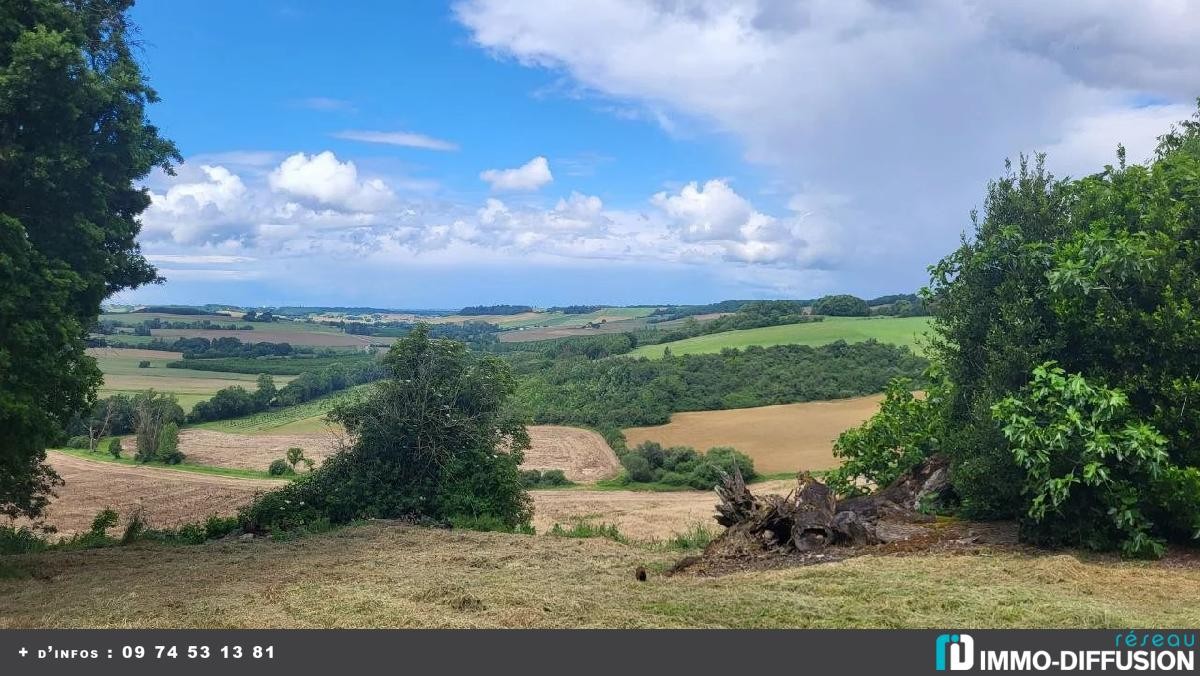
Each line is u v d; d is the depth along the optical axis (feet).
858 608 19.20
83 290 30.71
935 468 32.22
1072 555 23.36
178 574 26.66
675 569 25.98
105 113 31.45
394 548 31.68
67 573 27.73
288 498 45.29
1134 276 25.40
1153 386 24.71
